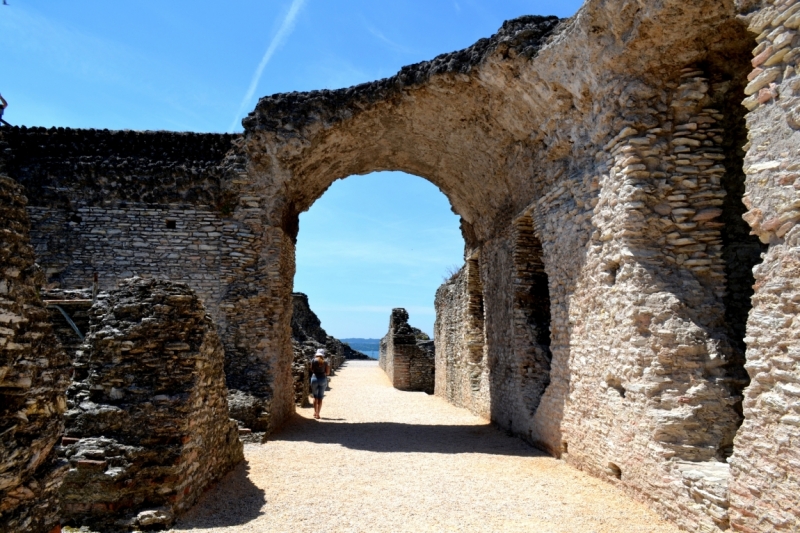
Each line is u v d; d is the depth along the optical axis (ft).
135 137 36.88
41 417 10.97
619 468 20.65
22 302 10.48
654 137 20.33
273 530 16.84
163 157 36.73
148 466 16.96
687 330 18.43
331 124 35.50
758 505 13.85
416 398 59.06
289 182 36.99
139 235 35.65
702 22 18.57
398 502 19.81
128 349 18.13
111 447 16.83
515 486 21.79
